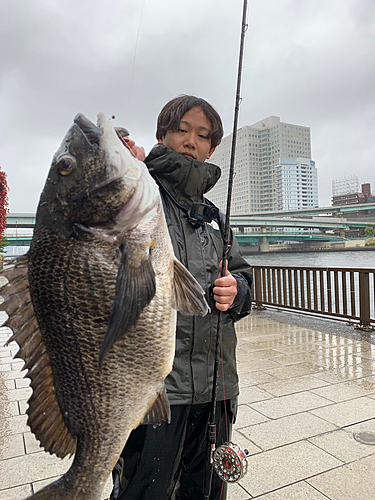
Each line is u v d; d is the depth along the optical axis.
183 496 1.65
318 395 3.58
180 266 1.37
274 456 2.54
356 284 13.45
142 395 1.27
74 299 1.19
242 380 4.05
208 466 1.54
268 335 6.16
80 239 1.20
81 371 1.21
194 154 1.76
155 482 1.38
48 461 2.55
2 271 1.23
